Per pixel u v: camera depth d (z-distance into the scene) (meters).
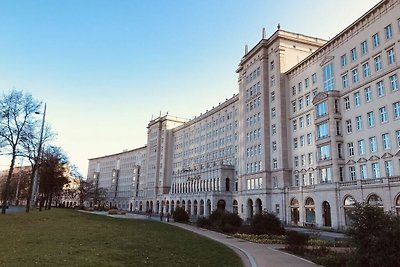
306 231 40.34
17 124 46.25
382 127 42.09
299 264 15.34
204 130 108.69
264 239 26.95
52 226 30.23
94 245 18.95
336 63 52.16
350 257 14.31
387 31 42.62
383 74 42.47
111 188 178.12
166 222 49.97
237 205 79.31
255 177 69.75
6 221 32.69
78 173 109.06
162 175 127.81
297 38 67.88
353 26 48.56
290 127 63.56
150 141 141.25
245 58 78.44
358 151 45.94
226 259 15.88
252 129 73.44
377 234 13.45
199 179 97.81
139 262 14.20
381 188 38.09
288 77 65.69
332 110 49.88
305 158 58.25
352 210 14.99
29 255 14.66
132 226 36.25
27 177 105.56
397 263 12.88
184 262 14.66
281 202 60.06
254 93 74.12
